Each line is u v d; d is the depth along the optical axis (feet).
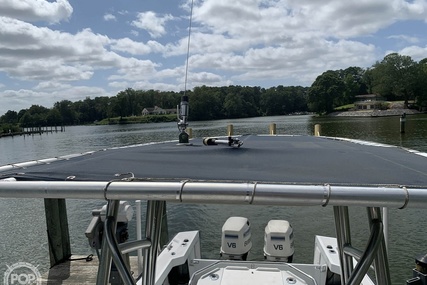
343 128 172.86
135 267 18.86
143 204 30.83
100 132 273.13
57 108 520.42
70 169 6.61
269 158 7.95
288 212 38.93
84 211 42.91
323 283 11.89
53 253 20.33
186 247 13.14
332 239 13.41
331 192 4.67
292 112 448.24
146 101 472.85
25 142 208.64
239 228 15.01
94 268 19.74
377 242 5.64
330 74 347.15
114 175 5.93
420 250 28.48
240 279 11.11
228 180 5.33
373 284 10.15
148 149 9.98
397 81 294.66
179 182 5.10
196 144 10.76
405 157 8.11
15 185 5.37
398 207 4.66
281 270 11.74
